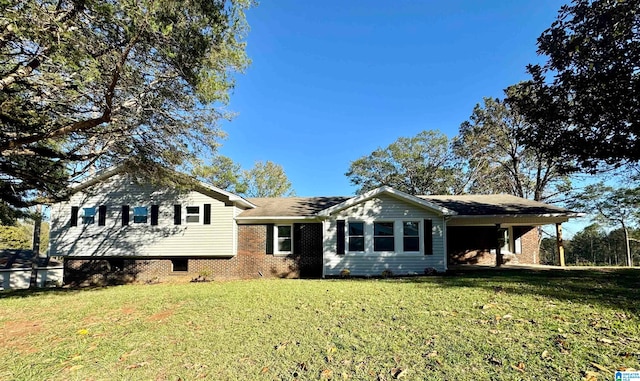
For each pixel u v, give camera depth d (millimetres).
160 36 7297
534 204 17016
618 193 25219
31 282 16328
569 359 3850
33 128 8484
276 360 4402
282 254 16500
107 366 4551
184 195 16562
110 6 6266
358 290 9352
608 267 16188
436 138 33062
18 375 4355
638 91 8969
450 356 4145
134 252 16344
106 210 16609
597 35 9312
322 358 4363
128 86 8664
